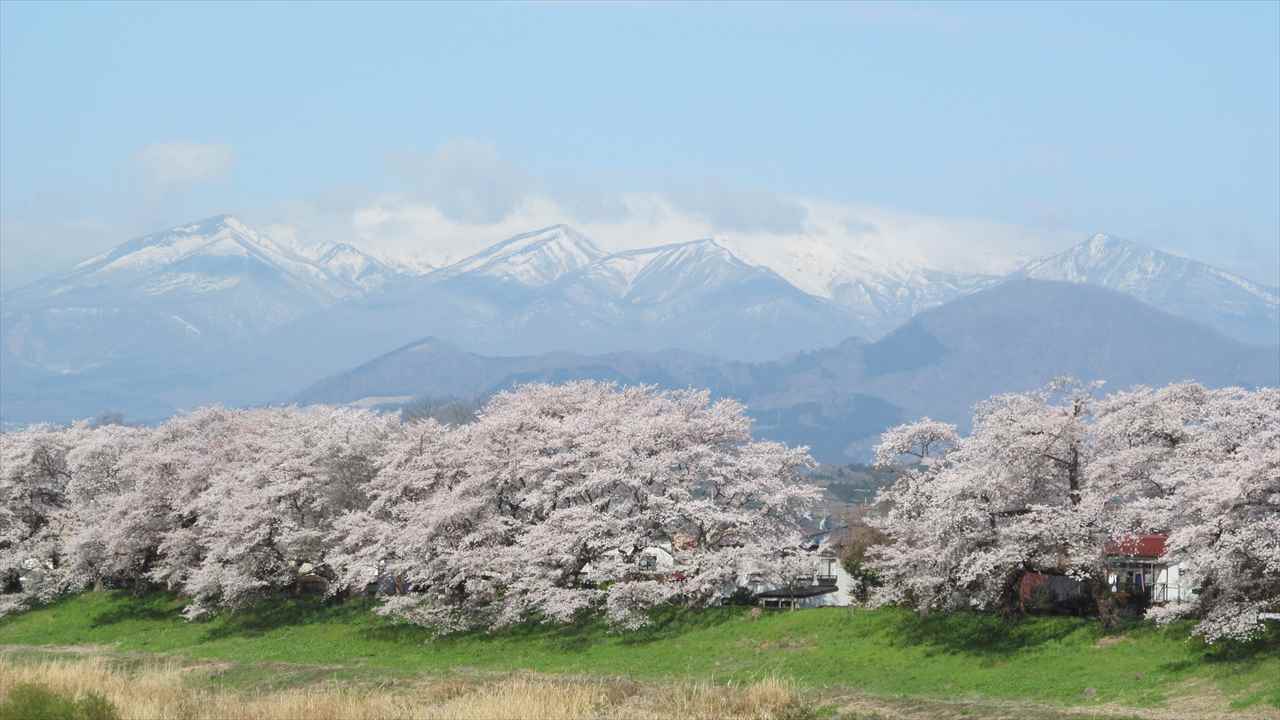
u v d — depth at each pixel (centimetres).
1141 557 6712
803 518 7700
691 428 7569
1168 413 5759
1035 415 5891
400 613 7231
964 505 5794
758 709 4400
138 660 7050
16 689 4284
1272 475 4906
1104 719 4378
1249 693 4569
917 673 5559
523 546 7194
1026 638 5766
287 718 4203
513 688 4684
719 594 6862
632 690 4831
